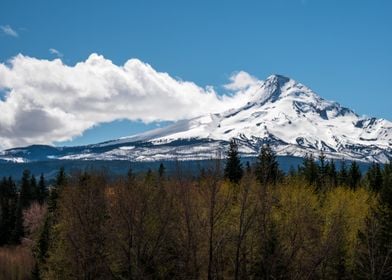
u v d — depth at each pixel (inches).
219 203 2183.8
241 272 2282.2
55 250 2775.6
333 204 2576.3
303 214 2242.9
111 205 2588.6
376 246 2324.1
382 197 2714.1
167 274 2445.9
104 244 2480.3
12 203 5516.7
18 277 3799.2
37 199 6131.9
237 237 2202.3
